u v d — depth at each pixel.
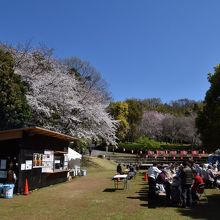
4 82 25.00
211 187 20.38
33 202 14.78
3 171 17.31
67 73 37.84
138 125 80.12
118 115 72.94
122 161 52.19
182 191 14.09
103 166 42.59
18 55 31.73
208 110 34.06
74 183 23.55
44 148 20.72
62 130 33.09
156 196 15.68
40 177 20.09
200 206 14.23
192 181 14.12
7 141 17.47
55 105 31.86
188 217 11.93
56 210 12.93
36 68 32.03
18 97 25.89
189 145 74.81
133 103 79.81
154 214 12.35
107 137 42.00
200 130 35.47
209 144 33.44
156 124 86.38
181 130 84.06
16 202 14.68
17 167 17.28
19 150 17.34
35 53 33.72
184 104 118.88
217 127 31.94
